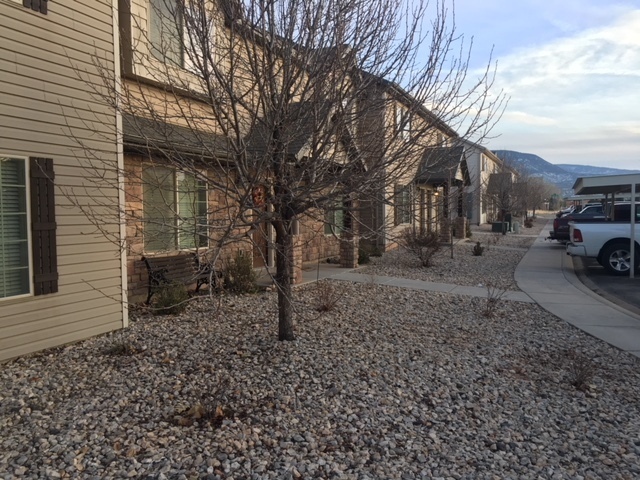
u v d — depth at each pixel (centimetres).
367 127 545
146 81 795
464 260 1677
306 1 482
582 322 823
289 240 603
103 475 344
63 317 648
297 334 675
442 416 457
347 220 781
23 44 597
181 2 461
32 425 422
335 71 489
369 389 504
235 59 483
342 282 1147
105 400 473
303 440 401
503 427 443
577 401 504
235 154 460
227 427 416
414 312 857
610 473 373
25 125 600
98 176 580
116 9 711
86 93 669
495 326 786
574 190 1817
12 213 598
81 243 670
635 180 1328
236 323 743
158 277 838
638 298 1072
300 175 515
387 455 384
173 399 475
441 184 1723
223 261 1063
